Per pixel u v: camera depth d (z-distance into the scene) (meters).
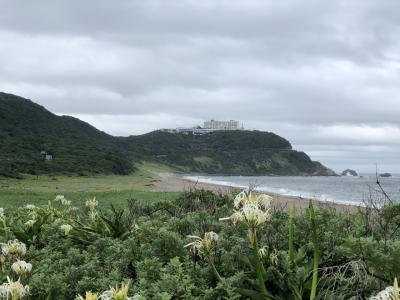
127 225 7.55
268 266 4.63
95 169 99.88
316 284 3.76
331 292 3.72
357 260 3.93
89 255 5.88
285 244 5.68
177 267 4.74
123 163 116.62
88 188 53.16
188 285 4.36
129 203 10.73
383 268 3.88
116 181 78.31
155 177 109.50
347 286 3.83
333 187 85.12
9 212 11.74
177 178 115.75
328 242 5.35
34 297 4.60
